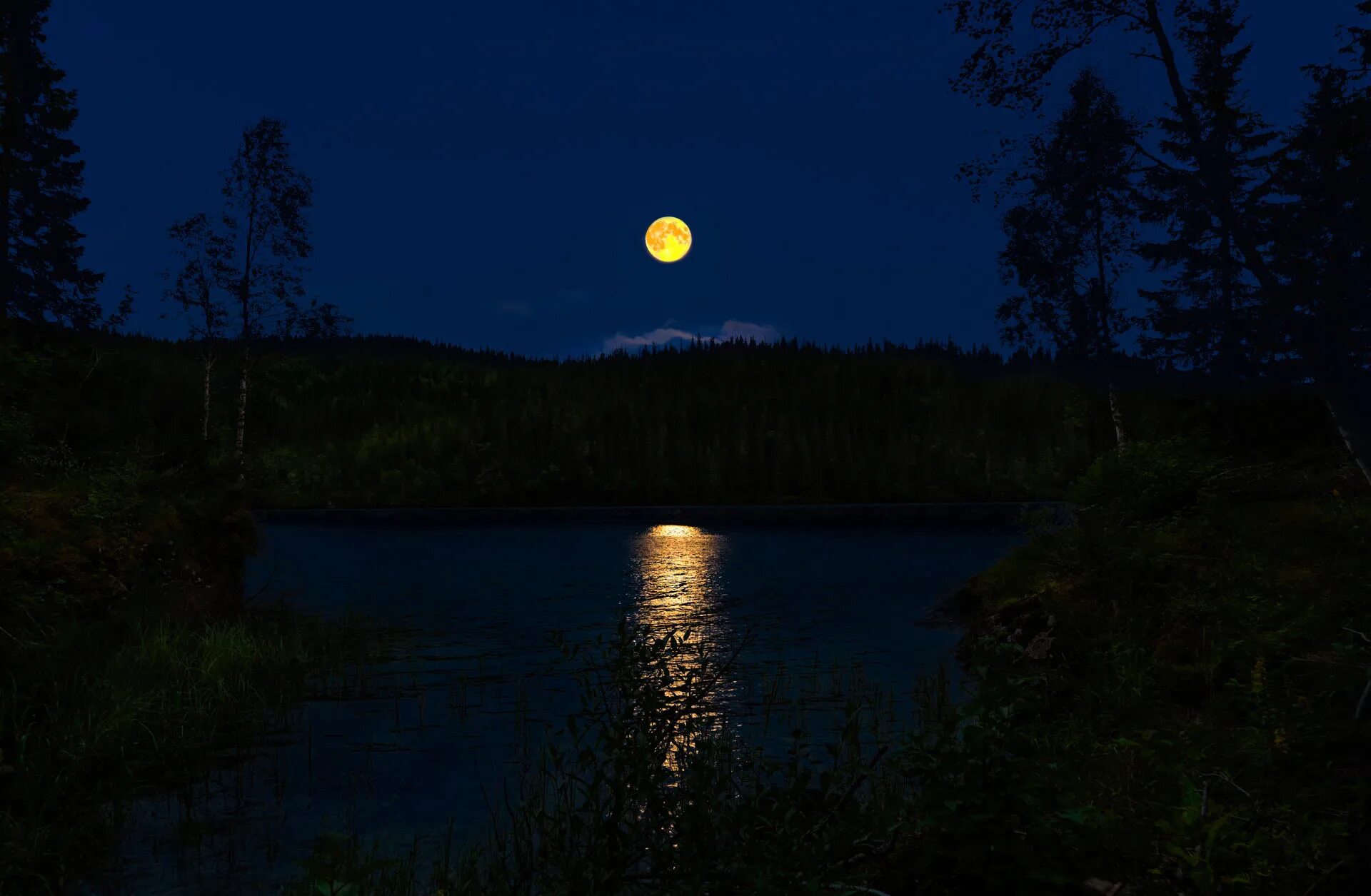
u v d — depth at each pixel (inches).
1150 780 193.9
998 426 4805.6
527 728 335.3
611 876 162.1
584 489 4254.4
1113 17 318.0
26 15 1068.5
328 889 124.0
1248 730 193.9
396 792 266.5
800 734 184.7
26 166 1102.4
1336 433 449.1
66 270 1126.4
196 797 262.8
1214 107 291.6
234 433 1173.1
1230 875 143.4
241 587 551.5
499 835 229.3
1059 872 137.1
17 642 326.6
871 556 1316.4
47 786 248.5
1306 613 273.9
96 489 458.6
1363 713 173.8
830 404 5526.6
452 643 542.3
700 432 4768.7
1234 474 442.0
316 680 419.8
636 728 176.4
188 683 359.6
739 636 558.3
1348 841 142.4
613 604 749.9
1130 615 356.5
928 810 146.6
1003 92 350.3
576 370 7283.5
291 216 1258.0
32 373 504.1
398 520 2755.9
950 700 353.7
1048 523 492.1
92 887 203.0
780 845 152.6
